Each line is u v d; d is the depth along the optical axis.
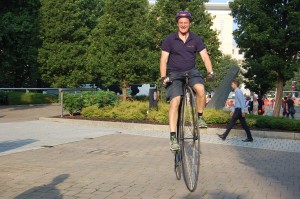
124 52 28.27
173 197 5.52
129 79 28.42
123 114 17.27
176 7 26.67
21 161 7.91
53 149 9.59
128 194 5.62
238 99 12.63
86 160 8.27
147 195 5.59
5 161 7.86
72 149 9.69
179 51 5.39
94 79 35.84
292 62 21.39
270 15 21.36
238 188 6.15
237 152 10.24
